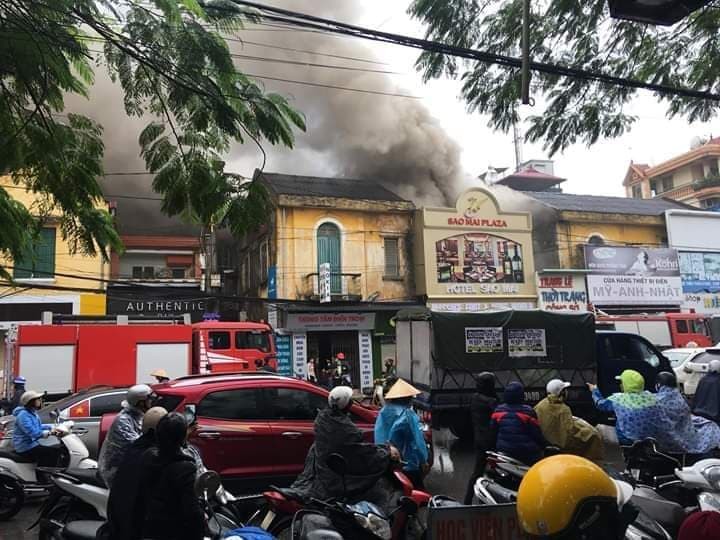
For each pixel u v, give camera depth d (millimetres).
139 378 15242
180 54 3697
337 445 4301
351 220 22828
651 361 12125
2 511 6531
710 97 6492
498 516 3092
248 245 25672
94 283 21484
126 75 3906
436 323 10664
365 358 22109
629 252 25688
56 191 4320
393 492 4434
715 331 21906
